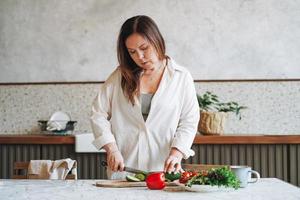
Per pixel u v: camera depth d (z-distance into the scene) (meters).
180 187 2.07
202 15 4.49
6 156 4.09
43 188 2.13
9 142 4.05
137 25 2.47
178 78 2.66
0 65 4.60
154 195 1.91
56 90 4.57
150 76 2.66
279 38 4.48
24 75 4.59
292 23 4.47
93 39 4.56
